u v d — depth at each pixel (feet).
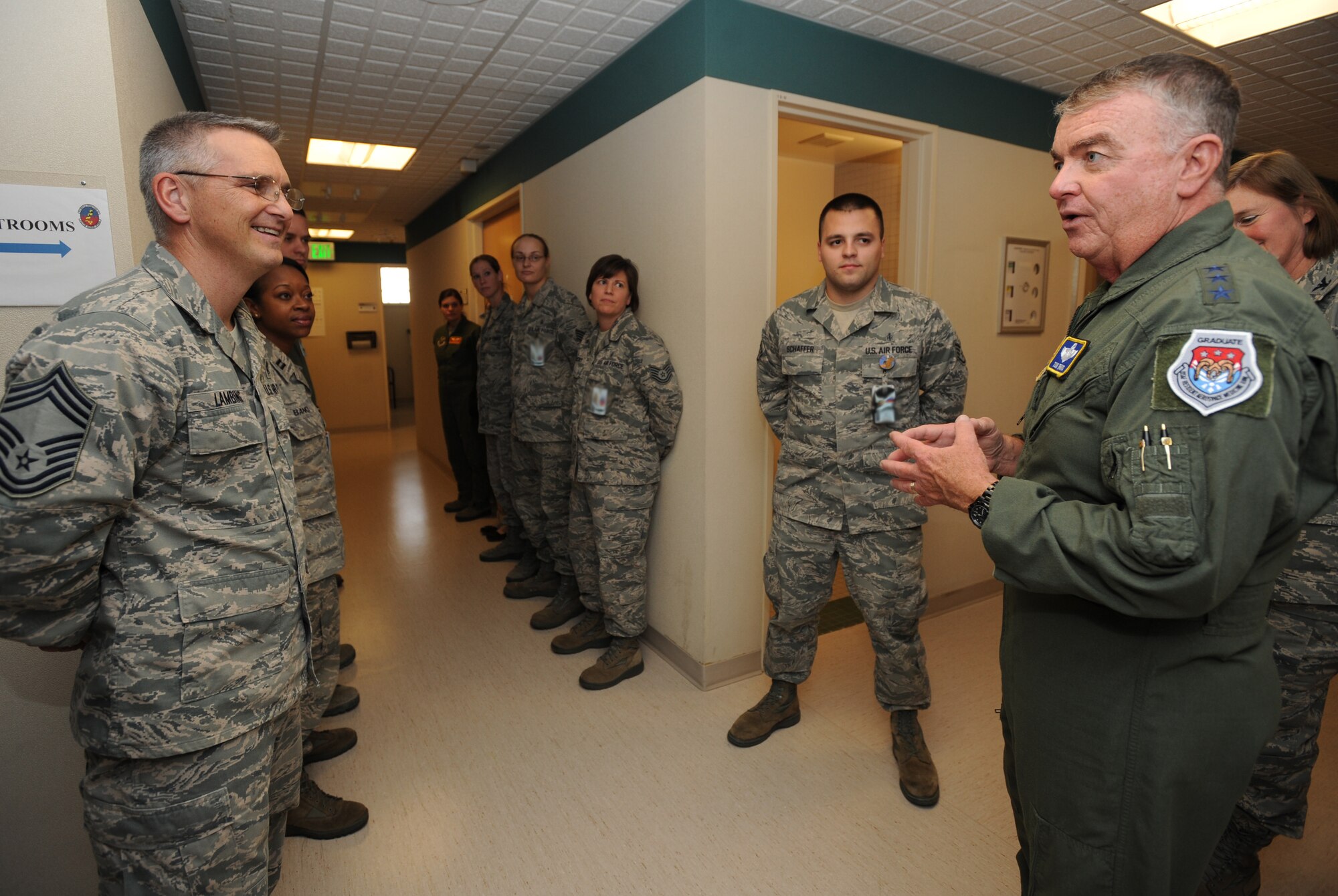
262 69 9.45
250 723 3.50
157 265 3.38
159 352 3.15
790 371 6.65
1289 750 4.71
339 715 7.73
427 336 21.52
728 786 6.46
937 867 5.43
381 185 17.26
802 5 7.45
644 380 8.00
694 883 5.33
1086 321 3.31
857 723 7.46
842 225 6.16
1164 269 2.95
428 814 6.13
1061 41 8.52
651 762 6.83
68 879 4.61
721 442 7.93
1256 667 2.88
